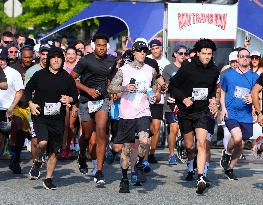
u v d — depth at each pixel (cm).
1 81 1587
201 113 1542
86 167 1745
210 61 1540
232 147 1706
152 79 1548
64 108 1544
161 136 2372
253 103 1544
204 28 2364
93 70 1617
